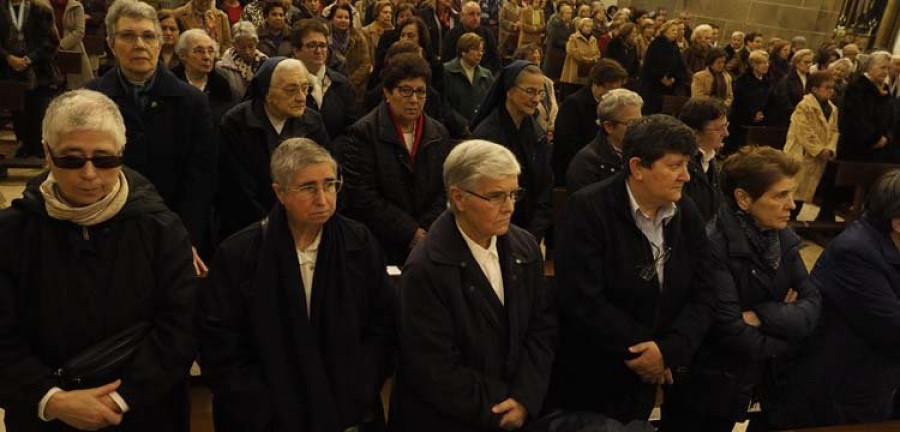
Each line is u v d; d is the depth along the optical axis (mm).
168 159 2562
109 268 1659
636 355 2086
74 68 5754
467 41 4648
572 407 2324
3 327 1576
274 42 5336
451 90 4695
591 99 3781
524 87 3000
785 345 2137
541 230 3162
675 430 2404
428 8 7566
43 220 1606
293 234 1888
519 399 1915
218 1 6398
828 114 5668
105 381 1669
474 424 1881
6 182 5297
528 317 1997
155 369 1690
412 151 2973
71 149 1517
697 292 2146
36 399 1587
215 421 1890
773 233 2182
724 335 2123
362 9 9031
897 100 6172
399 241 2857
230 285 1833
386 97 2943
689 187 2861
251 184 2834
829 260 2209
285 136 2887
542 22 10281
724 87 7246
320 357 1854
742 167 2133
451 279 1866
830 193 5957
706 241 2158
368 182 2887
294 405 1817
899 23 11734
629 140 2045
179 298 1739
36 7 5141
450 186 1869
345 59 5199
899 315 2068
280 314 1826
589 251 2092
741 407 2238
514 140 3109
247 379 1815
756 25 13031
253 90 2881
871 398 2225
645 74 7711
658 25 10195
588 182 2867
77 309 1631
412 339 1864
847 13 12398
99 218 1613
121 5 2406
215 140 2709
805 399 2287
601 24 10258
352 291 1910
